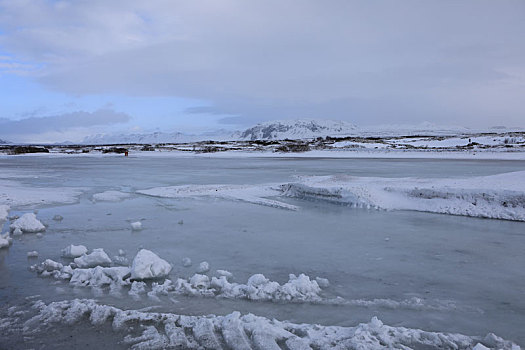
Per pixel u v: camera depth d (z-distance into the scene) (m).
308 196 16.16
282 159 53.19
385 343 4.28
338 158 53.84
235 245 8.79
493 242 9.02
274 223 11.27
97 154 82.81
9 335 4.64
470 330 4.75
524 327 4.81
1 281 6.54
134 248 8.56
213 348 4.30
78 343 4.45
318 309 5.37
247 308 5.43
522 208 11.70
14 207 14.28
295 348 4.24
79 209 13.77
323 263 7.43
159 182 23.06
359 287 6.17
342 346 4.27
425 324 4.90
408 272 6.89
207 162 47.44
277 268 7.14
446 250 8.34
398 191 14.59
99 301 5.69
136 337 4.57
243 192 17.66
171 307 5.47
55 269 7.13
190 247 8.62
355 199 14.41
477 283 6.34
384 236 9.64
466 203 12.72
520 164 33.50
